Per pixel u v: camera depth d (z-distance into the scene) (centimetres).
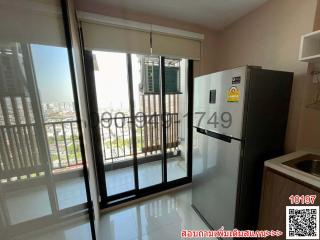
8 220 39
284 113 152
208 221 178
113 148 294
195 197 201
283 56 160
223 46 230
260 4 175
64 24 110
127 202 215
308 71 143
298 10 146
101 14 169
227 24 216
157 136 313
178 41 204
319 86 144
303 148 154
